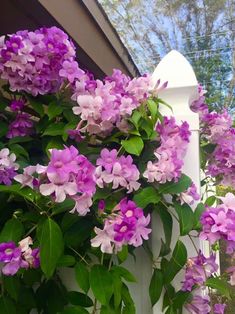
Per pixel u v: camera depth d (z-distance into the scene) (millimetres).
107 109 543
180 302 553
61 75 584
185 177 557
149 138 565
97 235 474
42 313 562
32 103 611
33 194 469
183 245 546
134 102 581
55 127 578
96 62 1306
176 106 639
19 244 460
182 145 574
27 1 916
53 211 474
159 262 586
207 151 747
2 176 525
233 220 523
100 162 504
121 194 547
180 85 639
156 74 650
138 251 606
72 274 584
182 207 548
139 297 598
